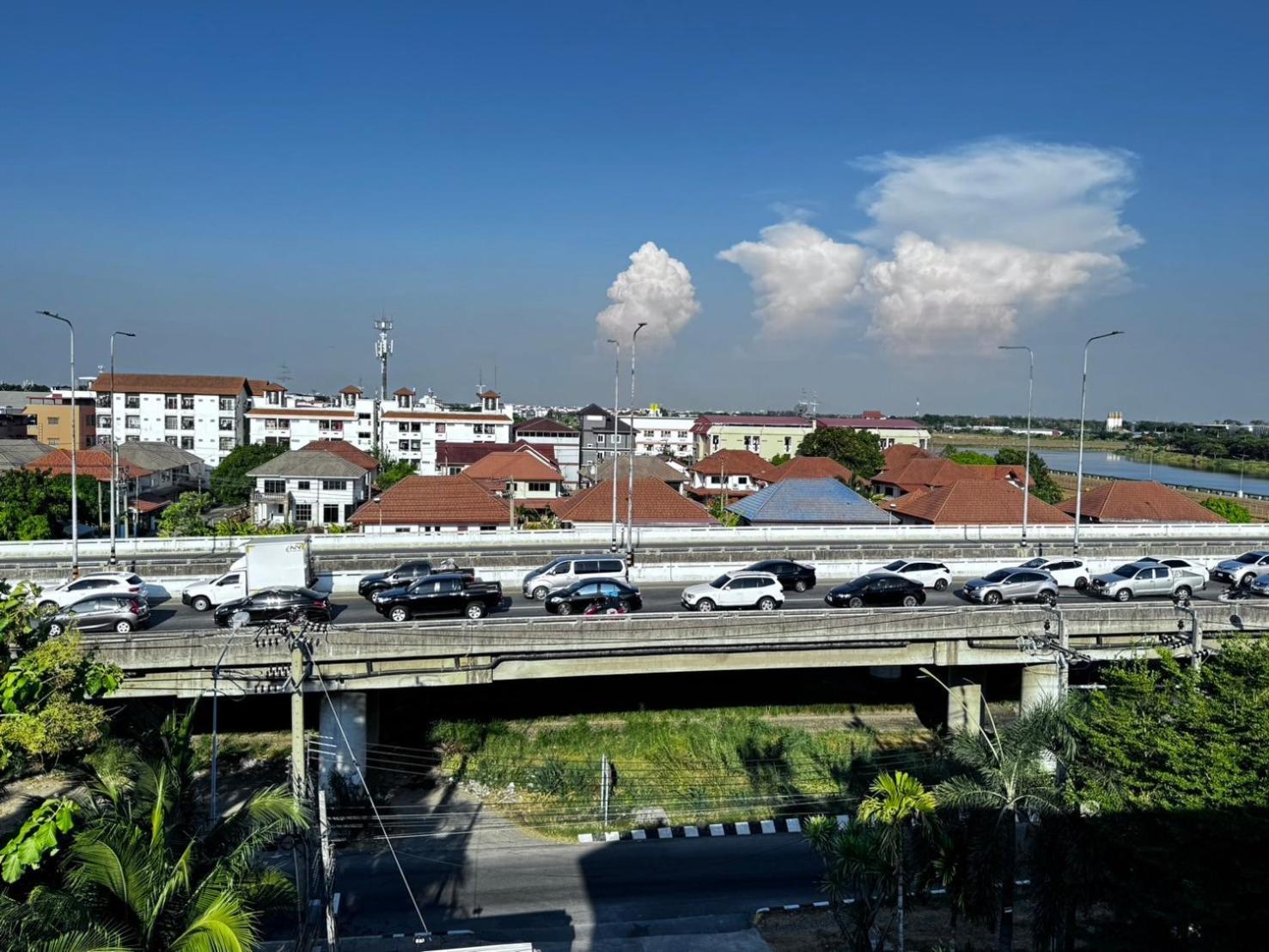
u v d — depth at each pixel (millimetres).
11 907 14234
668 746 40094
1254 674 23984
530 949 18750
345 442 125250
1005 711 44000
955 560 54000
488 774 37969
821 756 40094
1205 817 20562
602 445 139125
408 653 32406
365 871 31875
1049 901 23797
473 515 73375
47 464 87500
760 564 47344
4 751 23125
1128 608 36625
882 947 25594
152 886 15148
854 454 116438
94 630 37000
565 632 33469
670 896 30844
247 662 31250
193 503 78938
